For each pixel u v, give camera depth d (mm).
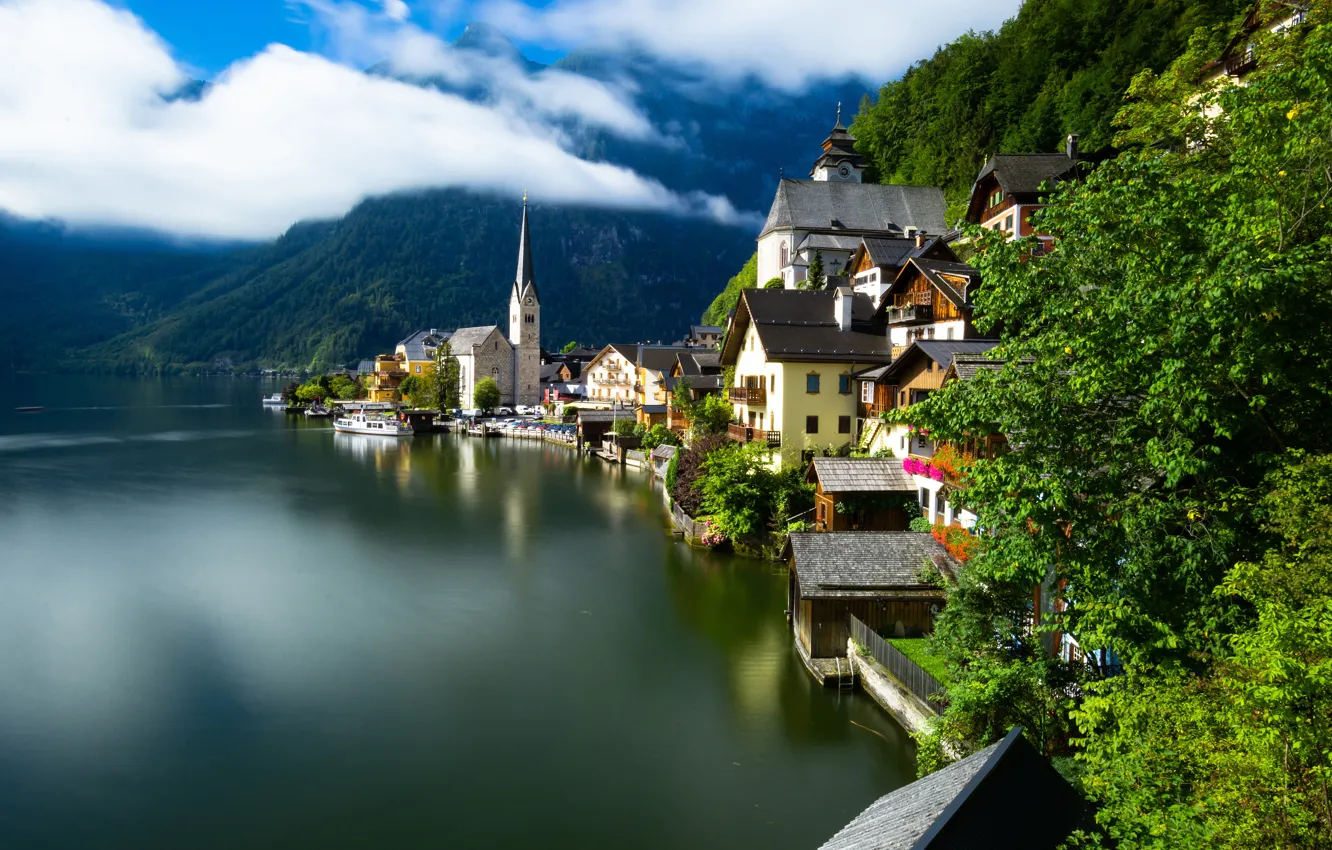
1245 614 14109
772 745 25766
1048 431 16641
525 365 174750
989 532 20562
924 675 24391
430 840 21266
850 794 23109
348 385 178125
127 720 28016
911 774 23938
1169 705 11828
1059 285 17750
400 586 43656
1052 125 98562
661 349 129125
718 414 62625
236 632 36625
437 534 55906
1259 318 13414
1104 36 104500
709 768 24578
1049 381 16906
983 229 19188
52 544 52562
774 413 53250
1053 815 11094
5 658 33469
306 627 37250
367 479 80312
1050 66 108562
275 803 23031
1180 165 22062
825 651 30219
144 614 39094
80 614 39094
